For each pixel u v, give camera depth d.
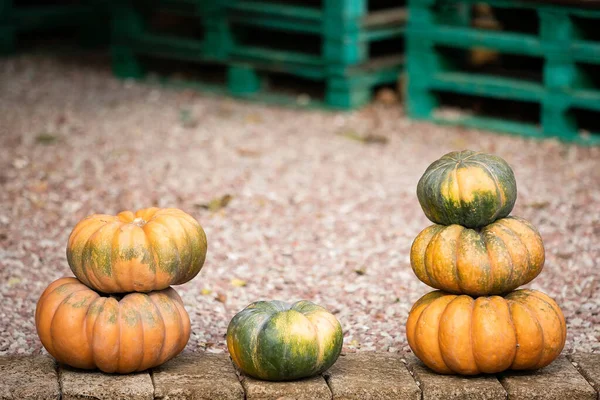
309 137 10.79
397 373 5.60
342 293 7.07
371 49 13.00
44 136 10.48
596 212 8.55
